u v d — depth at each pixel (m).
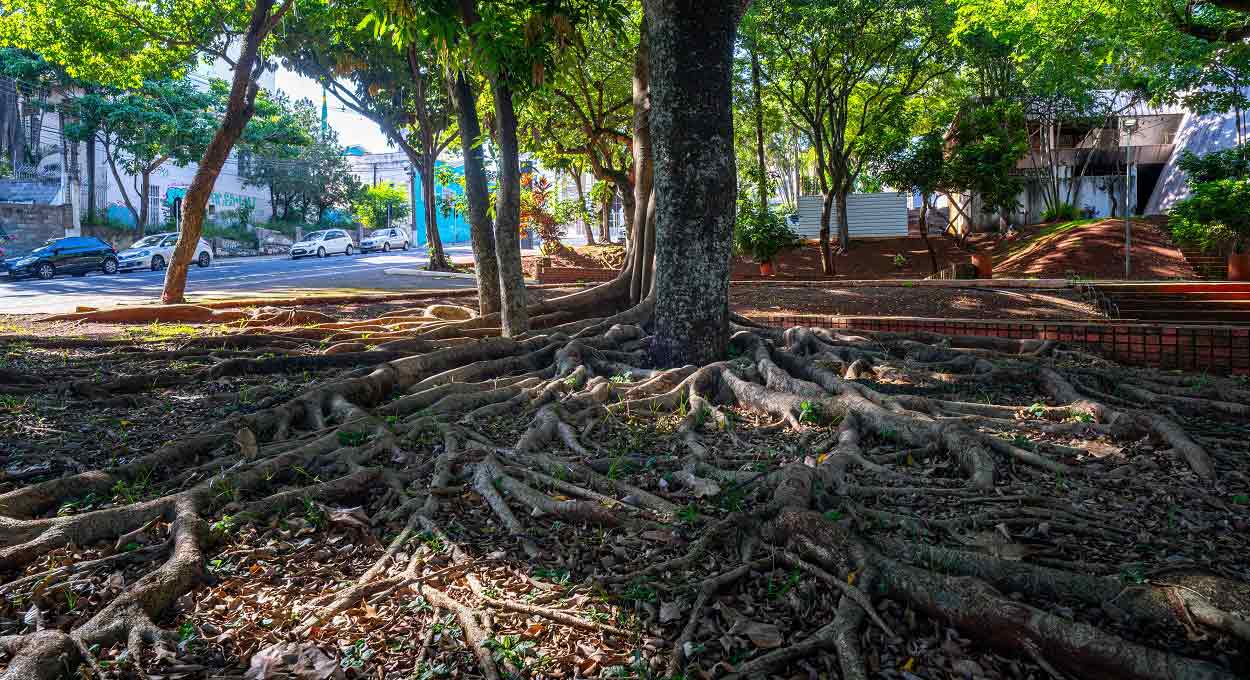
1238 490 4.07
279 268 29.75
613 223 42.84
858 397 5.32
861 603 2.82
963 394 6.23
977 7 16.91
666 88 6.29
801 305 13.04
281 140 42.72
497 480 4.19
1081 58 17.17
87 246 27.95
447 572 3.27
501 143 8.26
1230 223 15.78
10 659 2.53
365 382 6.04
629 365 6.93
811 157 40.34
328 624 2.90
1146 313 11.59
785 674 2.54
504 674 2.55
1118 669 2.36
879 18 20.73
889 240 28.20
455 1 7.66
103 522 3.61
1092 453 4.64
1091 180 29.58
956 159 20.89
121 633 2.75
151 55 16.98
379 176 66.69
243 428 4.92
